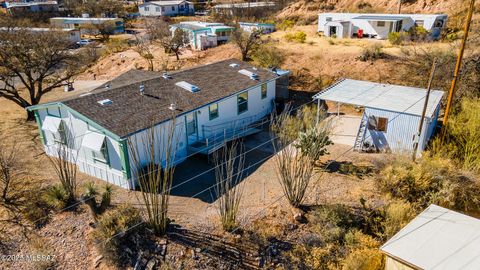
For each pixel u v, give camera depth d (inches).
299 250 561.3
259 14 2928.2
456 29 1683.1
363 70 1296.8
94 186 685.9
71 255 553.3
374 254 540.4
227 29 1998.0
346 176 753.6
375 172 760.3
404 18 1705.2
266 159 844.0
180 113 793.6
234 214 588.4
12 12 3595.0
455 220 545.3
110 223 561.6
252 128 1021.8
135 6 4441.4
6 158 800.9
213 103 884.0
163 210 564.1
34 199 667.4
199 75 1015.6
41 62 1084.5
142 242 557.0
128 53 1969.7
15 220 623.8
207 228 594.6
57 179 743.7
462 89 1004.6
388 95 922.1
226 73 1072.2
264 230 593.9
